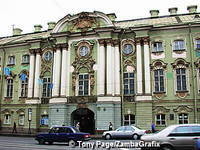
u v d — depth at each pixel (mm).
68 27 37188
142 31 33281
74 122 35469
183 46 32031
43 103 36969
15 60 40156
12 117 38500
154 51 32938
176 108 30859
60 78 36031
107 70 33688
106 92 33281
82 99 34344
